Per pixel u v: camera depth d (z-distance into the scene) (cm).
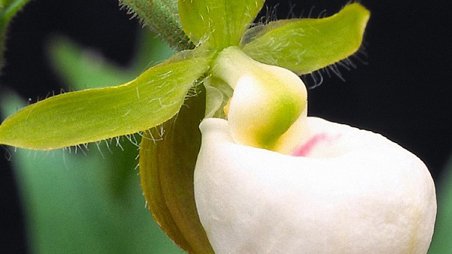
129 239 14
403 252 10
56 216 14
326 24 11
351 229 10
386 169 10
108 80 14
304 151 11
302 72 12
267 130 11
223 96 11
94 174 14
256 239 11
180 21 11
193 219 12
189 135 12
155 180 12
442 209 14
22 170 14
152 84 11
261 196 10
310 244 10
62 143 11
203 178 11
